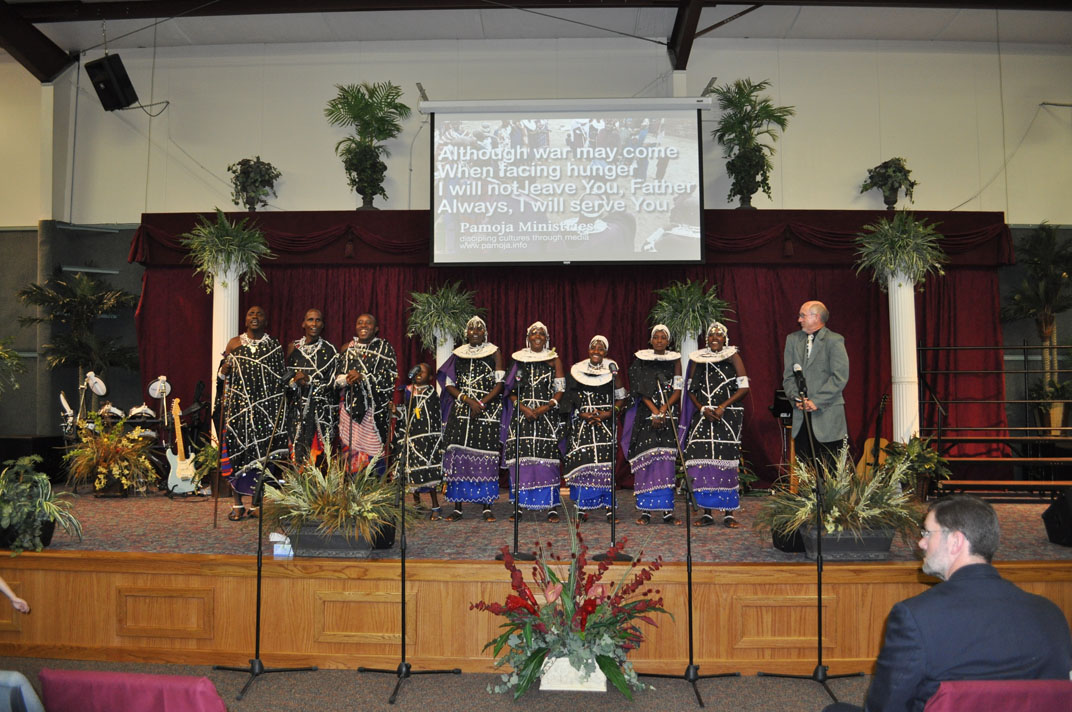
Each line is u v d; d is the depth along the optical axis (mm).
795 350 5754
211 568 4168
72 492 7469
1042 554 4656
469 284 8633
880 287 8172
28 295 8977
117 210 9641
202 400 7918
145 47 9742
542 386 5793
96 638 4230
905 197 9391
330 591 4121
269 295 8648
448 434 5844
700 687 3820
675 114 8508
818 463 4770
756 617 4055
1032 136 9562
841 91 9523
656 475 5625
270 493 4363
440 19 9195
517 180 8492
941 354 8539
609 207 8453
